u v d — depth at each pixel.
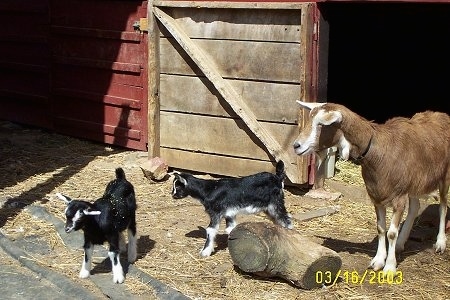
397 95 7.84
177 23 5.63
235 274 3.82
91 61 6.67
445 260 4.07
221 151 5.52
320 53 5.03
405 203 3.76
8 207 4.93
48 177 5.71
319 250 3.64
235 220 4.12
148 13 5.69
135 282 3.74
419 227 4.54
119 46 6.47
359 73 7.96
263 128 5.25
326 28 5.04
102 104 6.71
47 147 6.72
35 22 7.16
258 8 5.11
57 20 6.93
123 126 6.55
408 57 7.75
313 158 5.12
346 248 4.24
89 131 6.87
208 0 5.47
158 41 5.72
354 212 4.84
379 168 3.67
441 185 4.07
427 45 7.64
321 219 4.71
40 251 4.21
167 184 5.52
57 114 7.17
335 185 5.20
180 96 5.68
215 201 4.04
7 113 7.80
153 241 4.34
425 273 3.88
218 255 4.10
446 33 7.48
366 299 3.55
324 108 3.57
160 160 5.64
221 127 5.50
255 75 5.25
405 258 4.09
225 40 5.37
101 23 6.57
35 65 7.26
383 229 3.86
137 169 5.92
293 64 5.06
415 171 3.75
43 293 3.69
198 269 3.91
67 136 7.12
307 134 3.59
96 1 6.57
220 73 5.43
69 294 3.65
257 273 3.71
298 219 4.67
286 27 5.06
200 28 5.49
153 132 5.82
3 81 7.73
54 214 4.82
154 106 5.79
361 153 3.65
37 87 7.34
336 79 7.91
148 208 4.96
